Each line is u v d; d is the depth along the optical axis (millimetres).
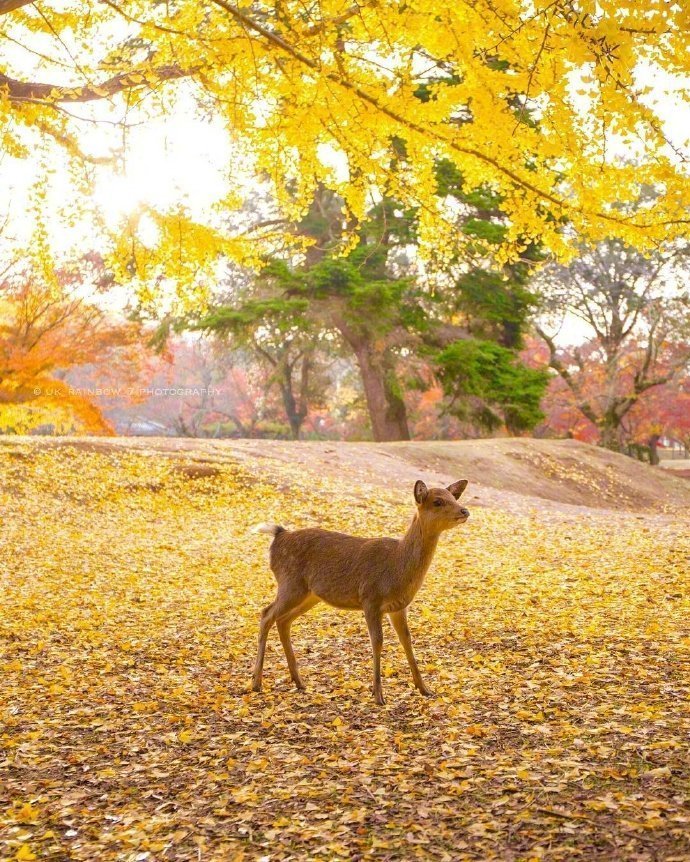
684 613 8875
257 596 11555
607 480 30391
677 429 50938
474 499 21031
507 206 6555
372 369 35375
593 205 6094
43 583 12219
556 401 50281
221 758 5395
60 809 4734
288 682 7184
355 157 6977
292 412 49500
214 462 20359
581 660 7223
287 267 32781
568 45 4977
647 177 5809
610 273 43438
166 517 17312
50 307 24969
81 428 27516
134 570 13312
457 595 10875
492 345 34219
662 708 5715
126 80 6633
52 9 6684
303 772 5020
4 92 6250
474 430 48781
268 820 4398
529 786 4504
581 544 14898
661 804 4078
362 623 9477
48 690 7137
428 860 3789
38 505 16969
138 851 4160
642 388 42094
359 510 18344
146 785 5047
